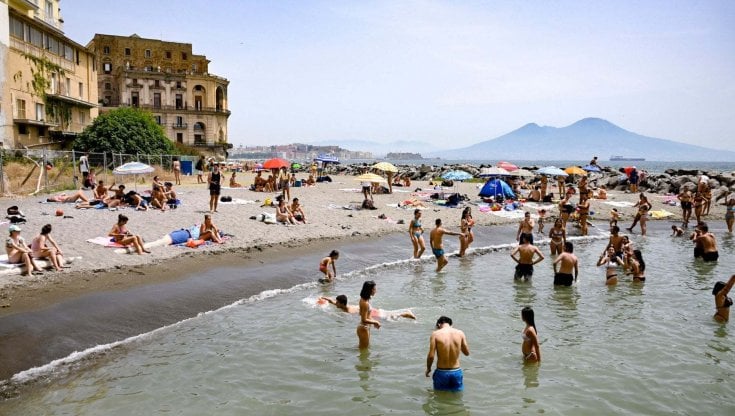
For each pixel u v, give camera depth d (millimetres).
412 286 14750
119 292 12164
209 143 91562
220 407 7688
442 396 8219
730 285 11695
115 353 9336
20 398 7613
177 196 29797
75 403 7598
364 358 9641
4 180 27141
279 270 15406
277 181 37406
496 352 10023
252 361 9352
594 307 13000
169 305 11805
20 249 12656
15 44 39531
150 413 7430
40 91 43250
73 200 24578
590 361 9641
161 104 88688
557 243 19344
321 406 7824
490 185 31688
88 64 53875
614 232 15688
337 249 18609
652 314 12453
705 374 9133
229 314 11734
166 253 15727
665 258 19234
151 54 91438
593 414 7699
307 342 10328
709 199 31344
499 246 20781
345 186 43125
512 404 7969
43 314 10422
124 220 16281
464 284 15062
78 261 13930
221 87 95250
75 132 49219
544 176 33250
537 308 12867
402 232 22359
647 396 8289
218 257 16125
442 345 8305
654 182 42031
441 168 62281
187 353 9555
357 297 13422
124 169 24984
